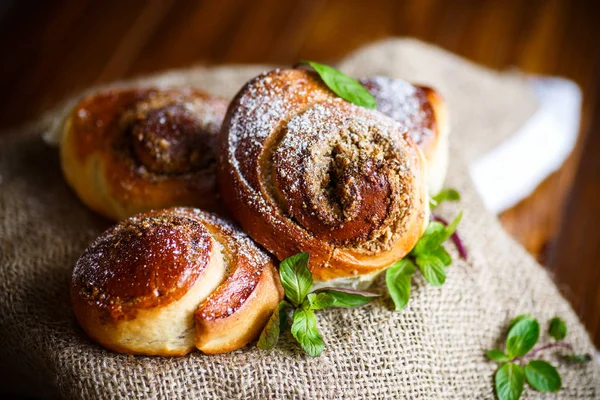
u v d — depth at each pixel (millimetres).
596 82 688
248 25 738
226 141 409
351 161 386
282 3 763
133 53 707
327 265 390
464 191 490
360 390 396
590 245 576
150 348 379
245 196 394
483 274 448
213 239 388
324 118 399
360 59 595
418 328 413
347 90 413
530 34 729
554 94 645
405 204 388
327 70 417
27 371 432
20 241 459
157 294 366
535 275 469
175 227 383
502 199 586
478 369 429
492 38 727
